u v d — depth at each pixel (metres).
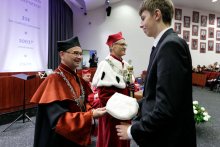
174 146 0.62
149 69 0.75
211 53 9.39
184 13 8.67
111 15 6.97
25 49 3.29
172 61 0.57
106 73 1.44
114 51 1.60
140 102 0.97
